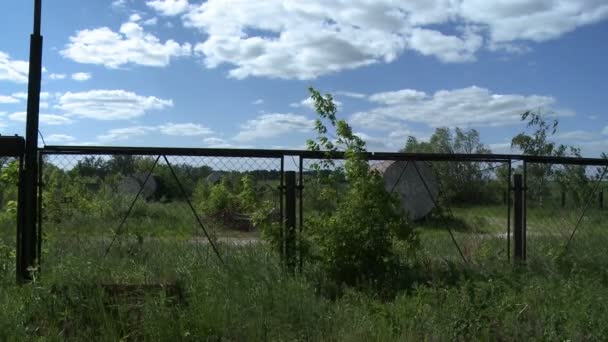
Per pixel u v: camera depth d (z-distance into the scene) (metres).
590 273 7.43
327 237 6.96
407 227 7.12
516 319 5.41
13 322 4.95
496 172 11.39
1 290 5.90
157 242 9.18
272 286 5.92
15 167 6.85
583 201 12.09
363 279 6.74
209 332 5.03
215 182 16.78
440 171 16.70
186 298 5.52
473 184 16.28
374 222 6.98
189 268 6.56
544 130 12.89
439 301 5.79
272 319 5.24
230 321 5.14
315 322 5.32
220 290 5.67
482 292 5.88
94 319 5.19
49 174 10.12
